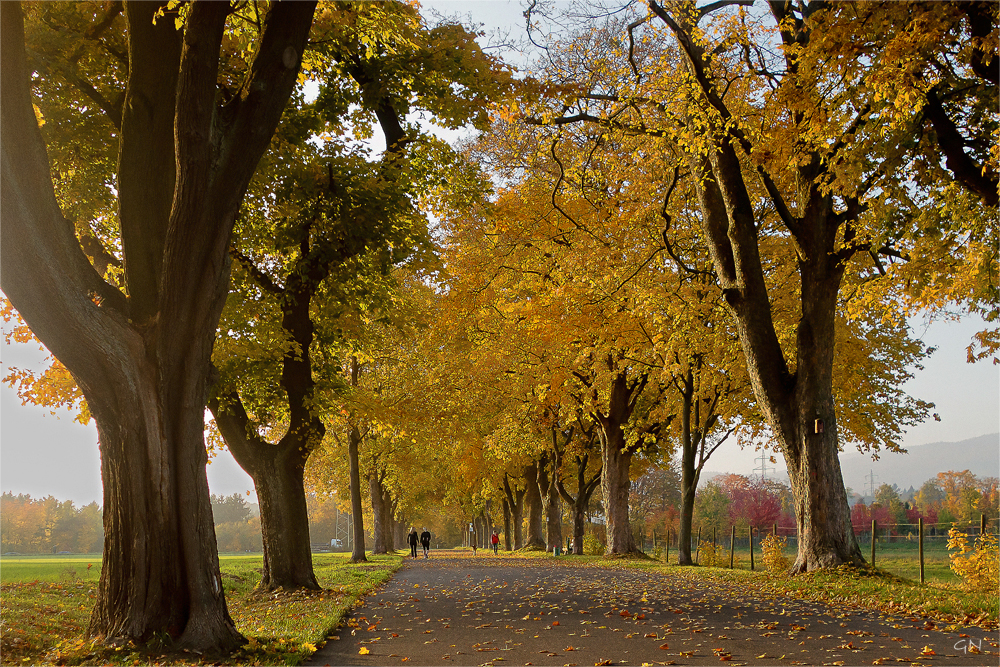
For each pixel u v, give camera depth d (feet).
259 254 52.08
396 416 60.80
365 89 49.47
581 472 120.26
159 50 29.27
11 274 22.95
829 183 44.78
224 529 430.61
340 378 57.00
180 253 26.68
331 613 34.91
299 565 49.47
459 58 47.24
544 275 67.41
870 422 84.33
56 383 42.88
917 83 36.24
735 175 52.39
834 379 72.38
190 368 27.25
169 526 26.40
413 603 41.55
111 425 26.12
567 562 93.30
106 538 26.32
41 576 52.08
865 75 38.52
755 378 52.80
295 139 49.01
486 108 48.98
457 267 73.97
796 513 50.72
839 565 47.57
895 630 28.78
